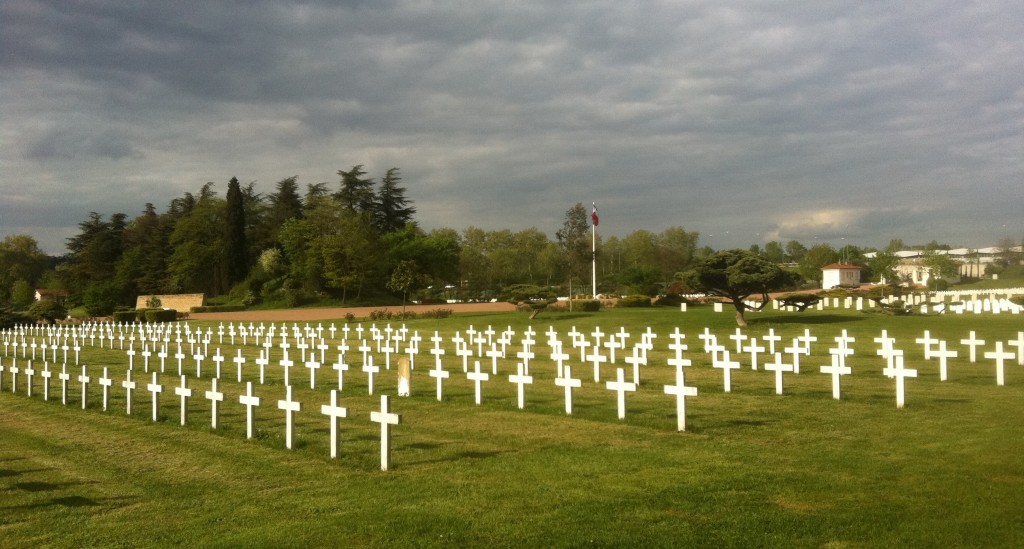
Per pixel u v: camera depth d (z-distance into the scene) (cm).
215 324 6184
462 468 1134
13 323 6050
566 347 3353
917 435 1277
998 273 12031
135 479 1133
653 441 1291
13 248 14300
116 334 4653
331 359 3030
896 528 790
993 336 3362
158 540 841
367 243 9469
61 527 906
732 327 4134
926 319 4159
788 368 1794
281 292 9838
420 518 880
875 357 2638
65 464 1241
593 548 759
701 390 1923
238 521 902
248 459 1235
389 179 11806
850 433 1314
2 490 1085
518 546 775
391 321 5638
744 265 4066
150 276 11369
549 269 13175
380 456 1220
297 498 996
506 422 1519
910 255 13488
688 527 813
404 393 1916
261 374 2297
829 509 865
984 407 1555
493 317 5416
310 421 1577
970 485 944
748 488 965
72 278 12162
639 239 13888
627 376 2259
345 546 795
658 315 4925
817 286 11712
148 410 1769
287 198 11962
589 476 1055
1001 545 736
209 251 10794
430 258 10294
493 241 14912
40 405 1909
